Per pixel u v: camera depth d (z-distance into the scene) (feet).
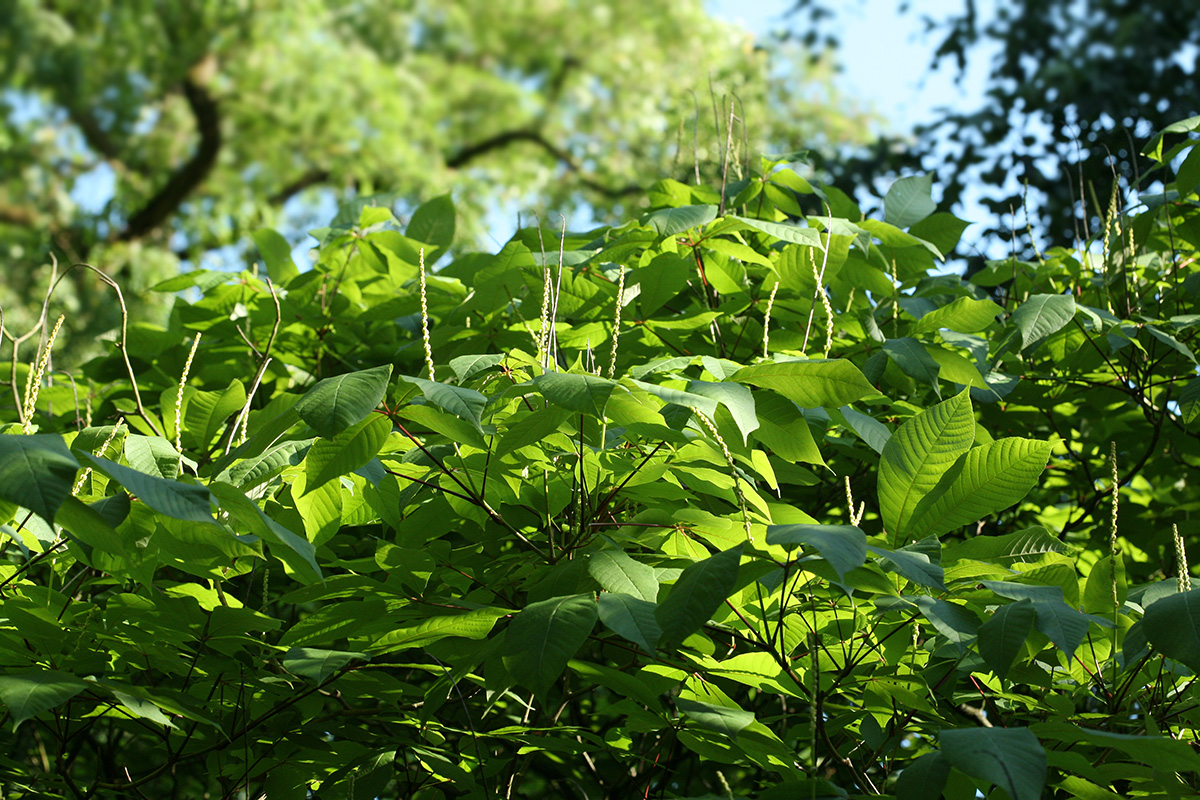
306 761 6.61
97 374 9.95
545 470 6.22
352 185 42.50
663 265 7.50
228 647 5.99
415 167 42.24
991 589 5.19
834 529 4.65
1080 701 6.49
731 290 8.23
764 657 5.95
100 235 36.78
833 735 6.95
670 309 9.71
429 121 46.03
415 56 47.78
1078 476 9.97
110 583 6.57
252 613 5.71
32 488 3.91
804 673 6.16
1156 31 19.76
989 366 8.44
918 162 20.97
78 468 4.04
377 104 42.55
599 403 4.89
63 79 38.47
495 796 6.61
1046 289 9.78
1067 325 8.55
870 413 8.32
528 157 47.80
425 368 6.51
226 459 5.74
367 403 4.90
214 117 40.04
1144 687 6.22
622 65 45.34
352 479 6.32
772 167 9.37
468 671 5.88
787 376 5.67
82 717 6.98
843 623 6.21
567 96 46.88
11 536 5.54
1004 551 5.94
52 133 39.81
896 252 9.22
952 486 5.80
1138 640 5.19
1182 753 4.35
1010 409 9.56
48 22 37.68
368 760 6.30
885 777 6.57
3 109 38.17
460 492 6.54
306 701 6.35
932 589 4.73
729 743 6.15
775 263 8.00
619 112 45.03
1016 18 21.56
